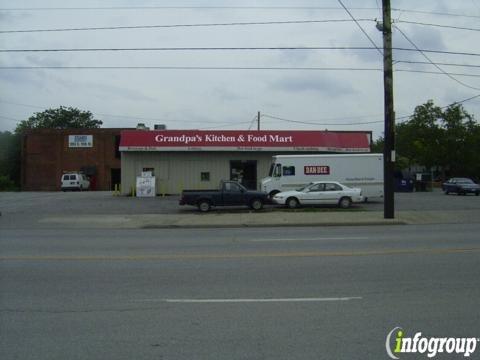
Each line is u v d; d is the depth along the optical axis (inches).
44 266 405.7
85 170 2420.0
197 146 1459.2
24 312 270.5
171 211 1003.3
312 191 1048.2
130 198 1359.5
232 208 1055.6
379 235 621.9
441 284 331.9
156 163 1481.3
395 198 1419.8
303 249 494.3
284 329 238.8
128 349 213.8
